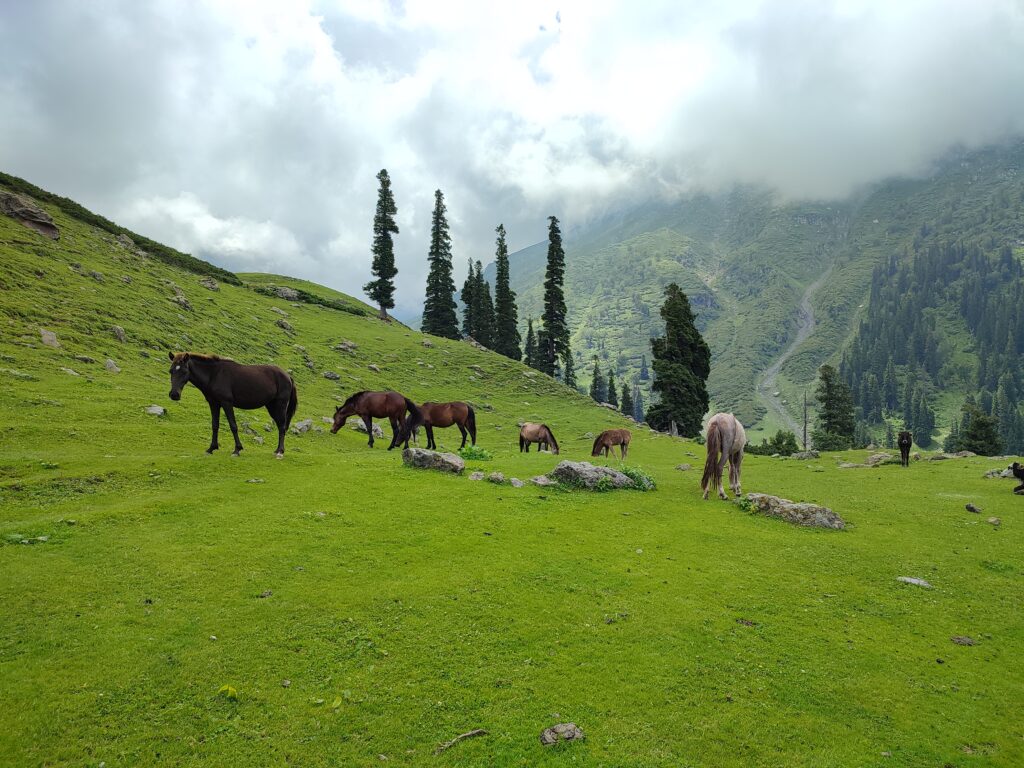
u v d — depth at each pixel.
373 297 71.56
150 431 18.55
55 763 5.23
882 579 11.30
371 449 24.62
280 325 50.06
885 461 29.16
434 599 8.95
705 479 17.19
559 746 5.93
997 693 7.52
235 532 10.98
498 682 6.97
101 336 29.33
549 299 75.06
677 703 6.79
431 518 12.81
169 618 7.80
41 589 8.19
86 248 43.03
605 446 27.66
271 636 7.58
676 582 10.38
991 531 14.98
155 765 5.35
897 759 6.10
